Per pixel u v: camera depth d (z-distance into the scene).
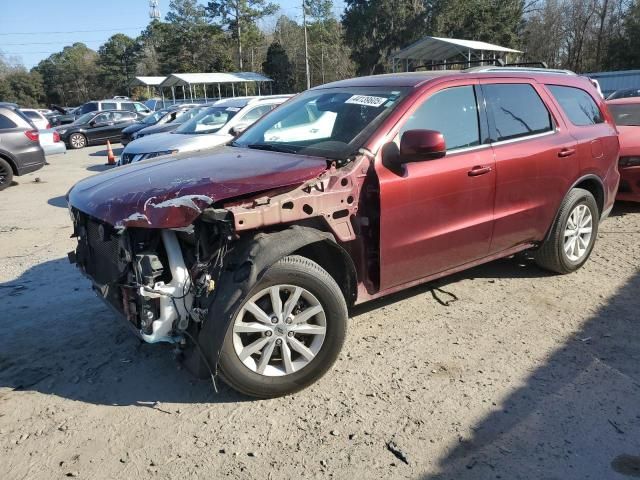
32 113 16.78
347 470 2.78
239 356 3.20
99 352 4.01
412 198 3.80
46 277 5.68
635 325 4.23
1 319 4.61
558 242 5.01
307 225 3.46
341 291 3.64
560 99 5.05
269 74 64.75
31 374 3.73
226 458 2.88
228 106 10.69
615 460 2.82
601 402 3.29
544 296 4.80
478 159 4.18
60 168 15.95
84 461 2.87
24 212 9.31
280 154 3.96
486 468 2.77
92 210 3.35
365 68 53.25
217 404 3.35
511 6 48.44
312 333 3.39
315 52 66.06
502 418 3.16
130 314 3.26
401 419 3.17
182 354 3.32
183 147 9.27
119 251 3.27
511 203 4.48
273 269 3.16
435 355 3.86
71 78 98.31
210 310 3.09
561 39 55.88
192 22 71.44
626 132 7.79
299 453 2.91
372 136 3.73
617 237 6.52
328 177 3.49
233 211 3.10
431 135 3.51
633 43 45.38
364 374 3.64
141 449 2.96
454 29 48.97
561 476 2.71
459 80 4.27
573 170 4.93
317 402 3.35
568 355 3.82
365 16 50.88
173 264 3.14
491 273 5.38
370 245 3.77
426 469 2.78
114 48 93.94
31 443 3.02
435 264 4.12
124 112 24.33
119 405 3.36
